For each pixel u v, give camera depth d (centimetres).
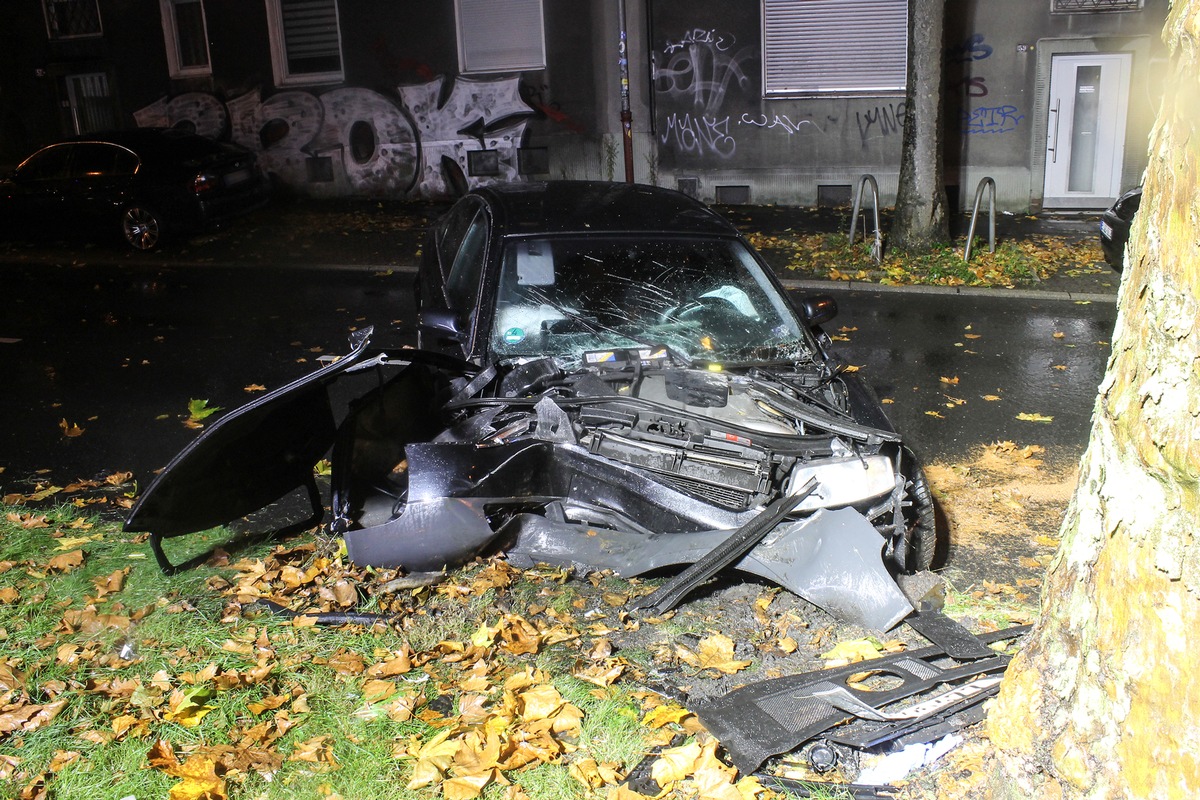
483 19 1692
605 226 613
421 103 1753
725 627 448
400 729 373
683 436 476
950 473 652
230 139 1853
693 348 550
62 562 514
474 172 1764
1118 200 1141
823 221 1518
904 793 327
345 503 499
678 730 373
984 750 314
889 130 1588
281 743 366
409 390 563
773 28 1588
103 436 743
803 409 490
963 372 871
